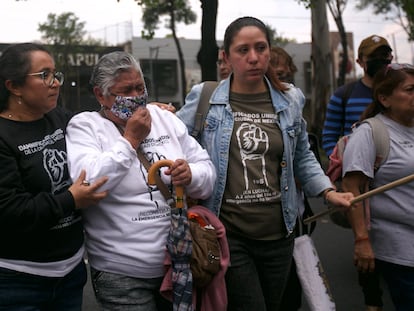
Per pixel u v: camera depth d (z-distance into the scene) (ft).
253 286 9.30
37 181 7.51
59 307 8.21
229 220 9.21
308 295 10.01
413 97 9.57
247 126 9.25
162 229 8.10
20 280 7.47
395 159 9.73
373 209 10.02
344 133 15.26
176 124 8.79
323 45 49.96
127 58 8.08
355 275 17.43
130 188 7.96
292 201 9.51
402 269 9.89
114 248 7.93
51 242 7.62
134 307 8.00
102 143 8.11
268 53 9.14
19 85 7.49
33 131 7.68
